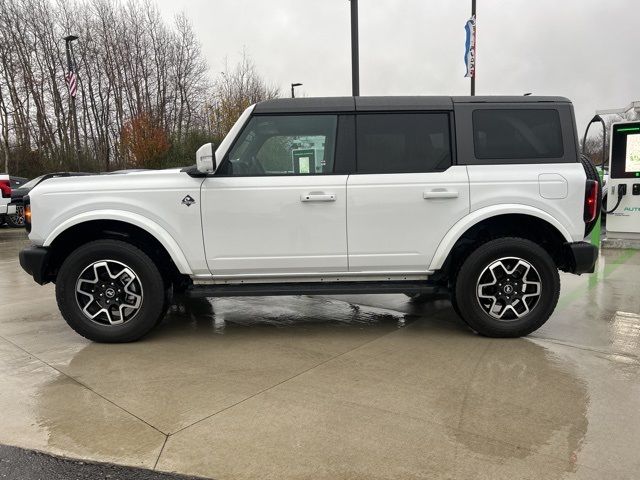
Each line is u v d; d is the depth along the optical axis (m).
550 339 4.21
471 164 4.12
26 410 3.01
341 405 3.03
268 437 2.67
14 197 15.37
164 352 4.00
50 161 25.81
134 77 31.08
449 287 4.39
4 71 27.41
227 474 2.37
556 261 4.41
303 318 4.97
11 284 6.82
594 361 3.71
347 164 4.13
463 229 4.07
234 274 4.18
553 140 4.16
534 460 2.44
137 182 4.08
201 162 3.85
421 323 4.76
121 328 4.13
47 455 2.54
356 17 8.63
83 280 4.12
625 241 8.75
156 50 31.30
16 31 28.00
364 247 4.13
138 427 2.79
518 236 4.35
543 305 4.14
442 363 3.70
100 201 4.05
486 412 2.93
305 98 4.19
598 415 2.88
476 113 4.16
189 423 2.83
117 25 30.59
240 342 4.23
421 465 2.41
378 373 3.52
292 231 4.10
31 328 4.69
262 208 4.07
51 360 3.83
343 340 4.27
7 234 13.79
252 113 4.11
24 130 27.89
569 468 2.38
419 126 4.16
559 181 4.07
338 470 2.38
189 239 4.09
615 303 5.33
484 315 4.18
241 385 3.33
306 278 4.25
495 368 3.59
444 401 3.07
